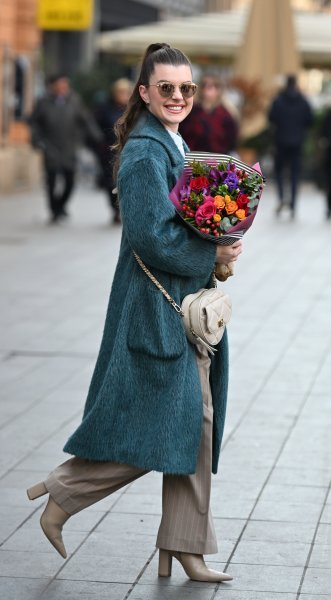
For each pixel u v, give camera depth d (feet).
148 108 19.70
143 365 19.13
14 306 46.47
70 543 21.99
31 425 29.86
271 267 57.26
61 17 99.86
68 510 19.80
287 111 83.46
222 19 123.54
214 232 18.74
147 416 19.10
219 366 20.12
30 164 103.04
